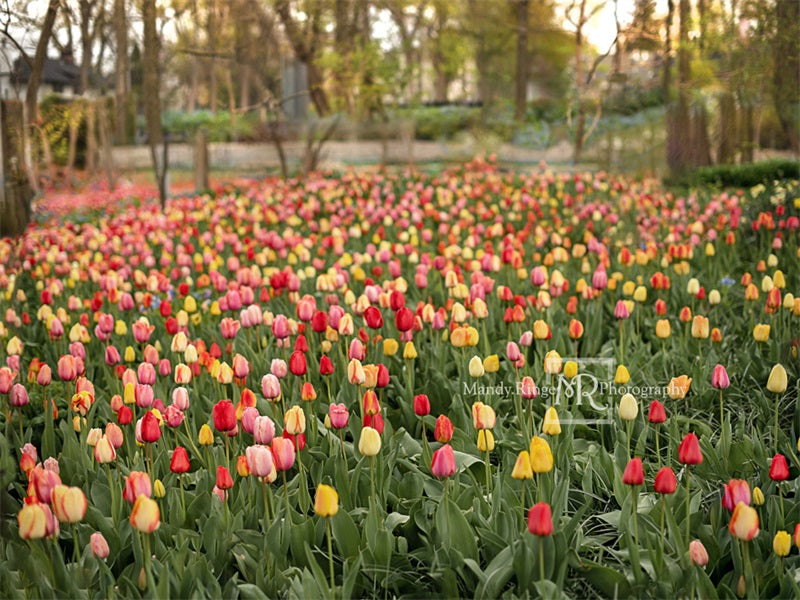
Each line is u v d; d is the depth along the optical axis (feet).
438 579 9.82
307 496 11.12
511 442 13.16
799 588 8.82
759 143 36.11
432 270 23.32
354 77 63.77
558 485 11.07
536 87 63.46
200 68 59.36
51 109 39.34
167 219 36.29
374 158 63.57
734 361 16.42
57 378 17.57
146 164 47.91
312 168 59.57
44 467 11.14
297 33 62.80
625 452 12.29
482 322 16.52
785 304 15.92
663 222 30.48
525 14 63.46
